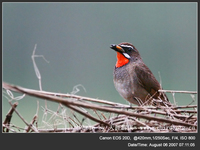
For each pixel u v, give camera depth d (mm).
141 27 25922
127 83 9609
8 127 7277
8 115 7262
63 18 27750
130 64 9711
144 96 9656
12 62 24766
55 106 11344
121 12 26734
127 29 26359
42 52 26797
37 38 27000
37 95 5820
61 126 7797
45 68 23359
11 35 26500
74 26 27641
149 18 25781
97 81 23328
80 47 27078
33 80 22500
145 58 24938
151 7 25750
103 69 25141
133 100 9805
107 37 26891
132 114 6320
